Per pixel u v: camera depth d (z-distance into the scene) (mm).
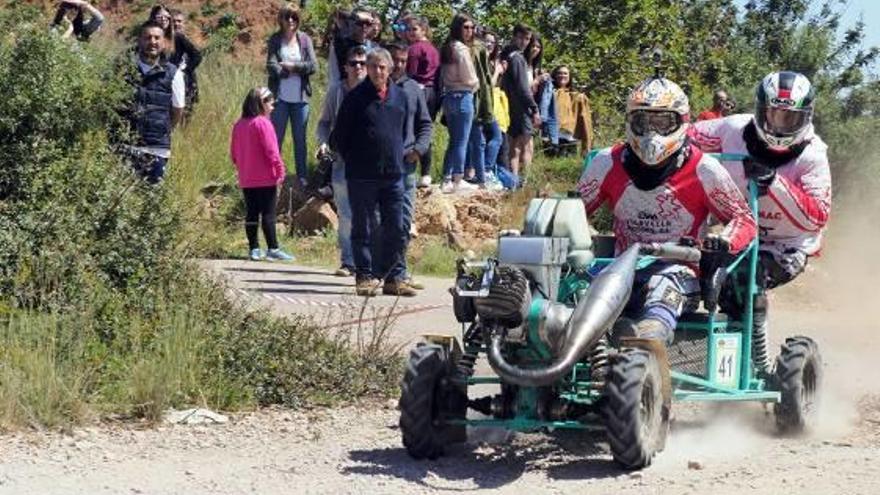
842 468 9469
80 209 13469
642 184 10297
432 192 20828
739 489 8805
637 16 30922
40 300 12367
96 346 11688
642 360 9133
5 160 13641
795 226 11109
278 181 18281
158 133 16781
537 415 9375
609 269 9352
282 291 15812
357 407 11656
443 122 21062
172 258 13484
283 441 10422
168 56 17625
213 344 11883
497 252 9523
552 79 24797
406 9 29156
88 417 10664
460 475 9242
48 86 13969
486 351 9188
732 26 40375
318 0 29172
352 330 13773
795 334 16578
